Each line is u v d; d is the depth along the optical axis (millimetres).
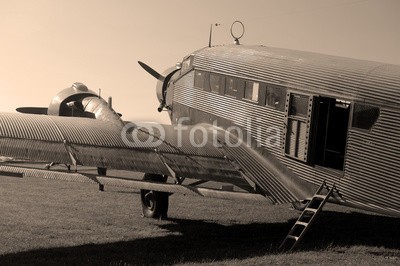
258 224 15078
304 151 12641
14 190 18922
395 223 15891
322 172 12367
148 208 15250
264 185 12156
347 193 11938
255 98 14203
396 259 11164
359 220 16188
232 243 12711
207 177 12023
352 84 12031
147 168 11891
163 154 12422
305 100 12766
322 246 12156
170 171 11891
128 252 11656
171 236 13211
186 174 11930
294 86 13062
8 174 10531
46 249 11711
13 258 11039
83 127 12789
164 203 14930
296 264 10477
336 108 14969
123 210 15992
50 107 22047
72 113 21734
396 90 11422
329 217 16547
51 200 17203
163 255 11430
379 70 12148
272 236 13594
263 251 11695
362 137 11688
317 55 13953
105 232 13344
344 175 11961
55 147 11781
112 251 11711
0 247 11789
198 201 18203
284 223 15289
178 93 17359
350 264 10547
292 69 13352
